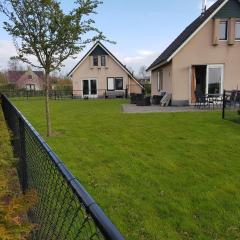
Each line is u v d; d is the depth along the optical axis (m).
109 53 35.81
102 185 5.13
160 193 4.76
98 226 1.15
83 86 36.31
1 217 1.80
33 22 8.50
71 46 9.05
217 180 5.28
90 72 36.12
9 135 4.84
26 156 3.58
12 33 8.65
